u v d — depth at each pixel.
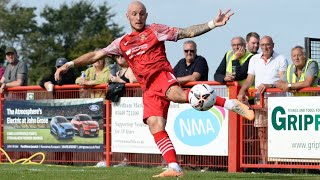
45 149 26.50
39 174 19.41
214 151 23.20
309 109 21.91
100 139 25.25
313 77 22.31
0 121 27.44
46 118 26.44
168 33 17.30
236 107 16.70
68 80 26.22
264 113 22.58
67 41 140.62
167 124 23.91
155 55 17.38
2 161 27.41
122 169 21.97
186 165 23.69
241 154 22.88
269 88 22.52
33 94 26.72
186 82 23.89
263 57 23.55
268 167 22.52
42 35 137.50
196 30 17.14
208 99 16.80
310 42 27.64
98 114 25.27
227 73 23.62
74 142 25.81
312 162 21.91
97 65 25.42
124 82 24.75
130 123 24.61
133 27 17.50
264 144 22.59
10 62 27.73
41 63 134.75
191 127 23.53
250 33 25.08
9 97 27.31
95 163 25.42
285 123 22.28
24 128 26.95
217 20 17.00
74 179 18.02
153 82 17.36
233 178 18.36
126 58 17.64
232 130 22.88
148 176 18.50
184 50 24.20
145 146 24.33
